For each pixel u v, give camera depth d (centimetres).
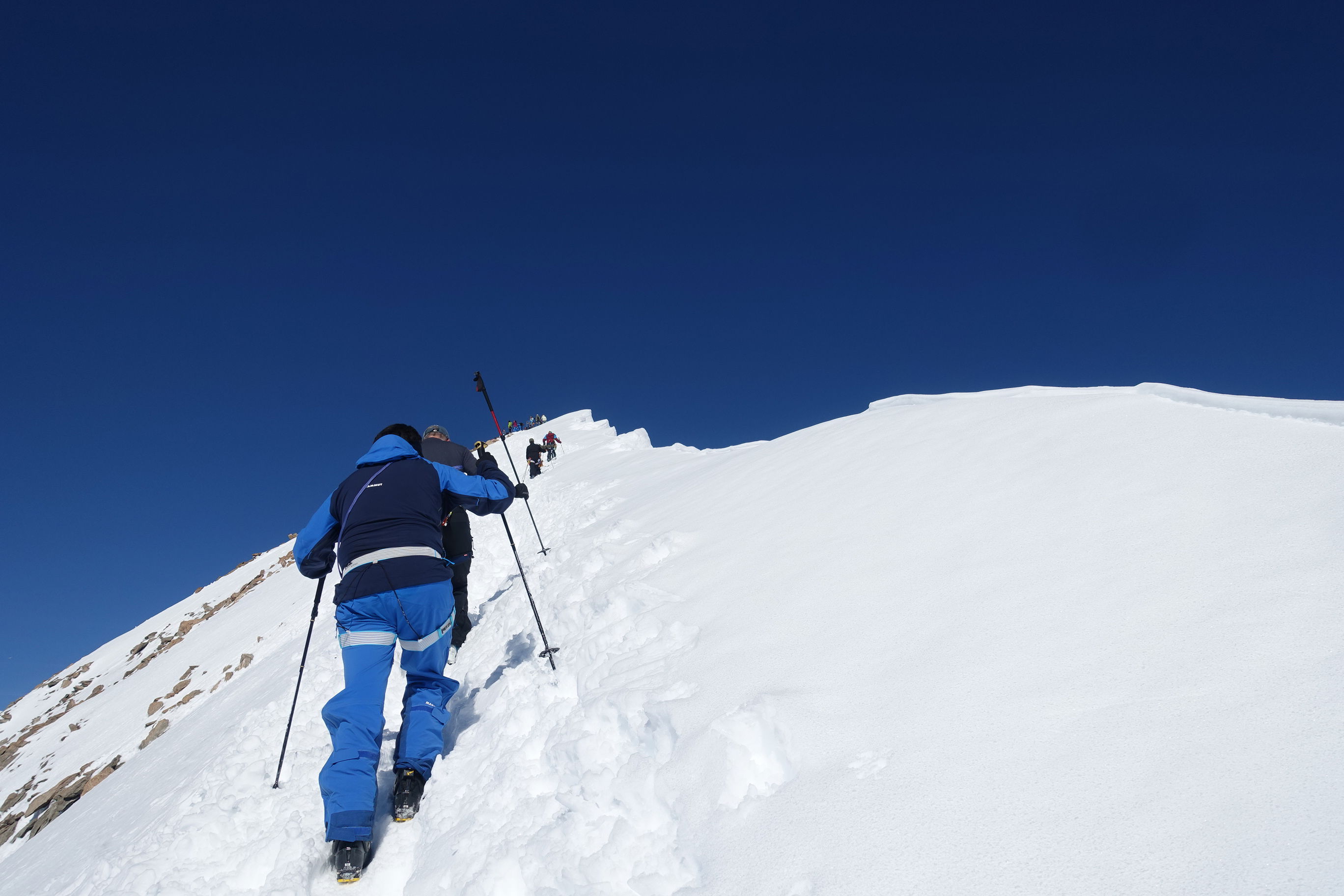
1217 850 124
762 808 180
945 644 215
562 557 617
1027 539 259
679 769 207
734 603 308
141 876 277
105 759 1557
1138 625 190
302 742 404
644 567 423
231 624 2133
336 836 246
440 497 336
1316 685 149
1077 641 193
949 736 177
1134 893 123
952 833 149
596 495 1048
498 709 343
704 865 174
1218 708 153
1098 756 154
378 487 323
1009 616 217
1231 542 209
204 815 304
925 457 387
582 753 245
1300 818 123
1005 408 425
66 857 602
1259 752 139
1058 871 132
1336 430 253
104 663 3030
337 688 514
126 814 595
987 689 188
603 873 184
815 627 257
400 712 422
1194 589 194
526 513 1241
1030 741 165
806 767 188
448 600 317
